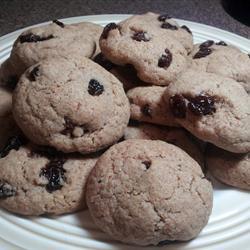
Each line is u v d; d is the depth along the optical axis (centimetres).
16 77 20
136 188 15
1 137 18
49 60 17
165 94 17
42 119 16
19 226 15
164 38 19
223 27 30
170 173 15
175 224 14
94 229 16
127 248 15
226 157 17
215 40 26
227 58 20
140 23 20
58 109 16
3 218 16
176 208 15
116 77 19
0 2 31
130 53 18
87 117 16
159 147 16
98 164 16
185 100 17
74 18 26
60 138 16
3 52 23
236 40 26
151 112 18
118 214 15
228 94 17
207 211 15
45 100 16
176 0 33
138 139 17
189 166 16
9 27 28
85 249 15
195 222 15
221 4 33
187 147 18
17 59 19
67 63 17
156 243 15
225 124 16
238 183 17
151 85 19
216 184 18
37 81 16
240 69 19
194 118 16
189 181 15
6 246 14
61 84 16
